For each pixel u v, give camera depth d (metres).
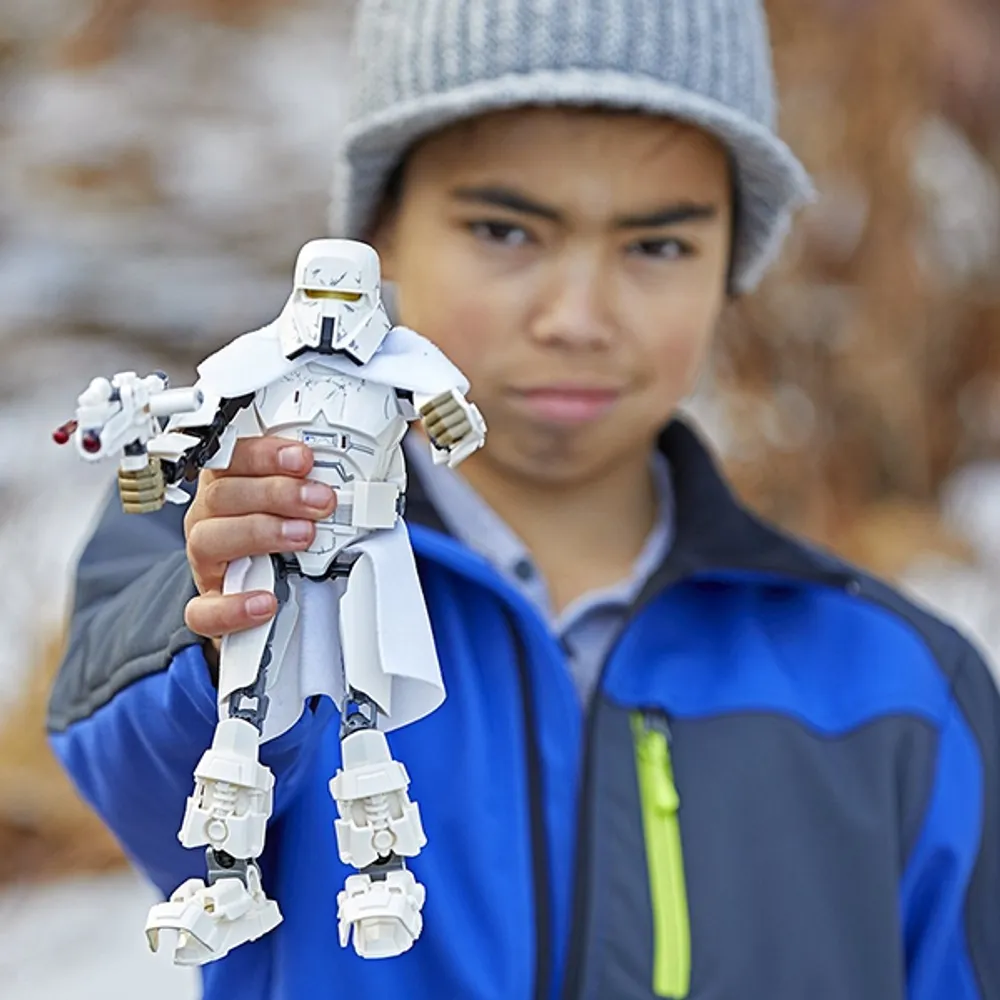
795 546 3.36
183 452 1.88
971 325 9.41
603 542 3.35
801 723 3.14
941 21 9.11
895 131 8.69
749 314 8.31
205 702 2.31
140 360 11.12
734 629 3.28
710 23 3.03
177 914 1.86
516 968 2.77
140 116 12.67
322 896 2.74
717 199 3.11
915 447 8.88
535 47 2.92
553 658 3.02
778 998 2.86
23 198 12.20
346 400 1.97
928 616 3.48
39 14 13.24
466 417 1.94
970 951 3.14
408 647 1.95
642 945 2.82
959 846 3.14
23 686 6.76
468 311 2.96
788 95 8.65
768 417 8.30
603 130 2.91
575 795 2.96
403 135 3.05
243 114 12.89
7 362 10.68
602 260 2.95
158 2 13.23
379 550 1.98
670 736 3.06
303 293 1.99
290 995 2.71
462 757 2.91
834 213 8.80
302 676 1.99
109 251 11.76
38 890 6.00
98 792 2.71
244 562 2.01
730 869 2.94
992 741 3.33
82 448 1.78
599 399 3.00
